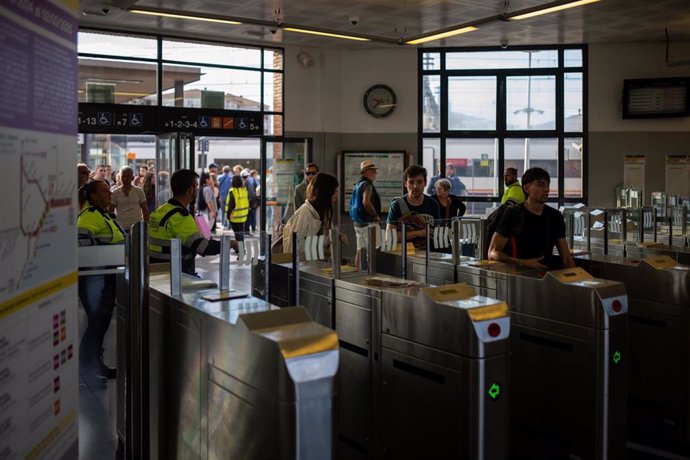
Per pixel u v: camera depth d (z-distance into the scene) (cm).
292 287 394
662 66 1116
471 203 1180
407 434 316
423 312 300
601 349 341
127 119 897
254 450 220
